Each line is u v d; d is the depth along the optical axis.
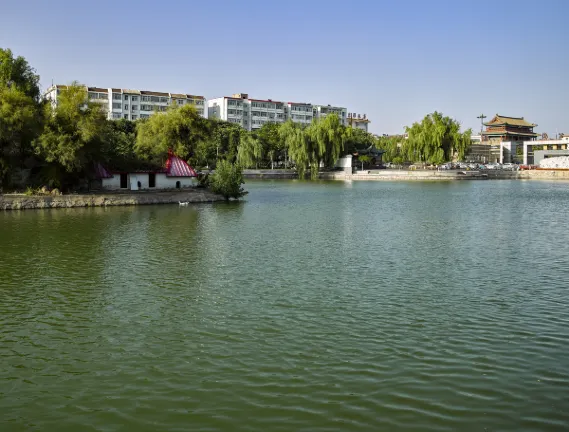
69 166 60.91
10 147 61.84
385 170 156.88
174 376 15.62
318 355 16.98
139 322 20.17
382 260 31.09
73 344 18.09
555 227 45.50
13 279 26.53
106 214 54.09
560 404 13.91
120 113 186.88
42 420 13.34
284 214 55.31
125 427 12.99
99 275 27.30
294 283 25.70
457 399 14.16
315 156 137.75
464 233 41.88
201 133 82.69
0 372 16.02
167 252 33.38
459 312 21.20
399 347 17.61
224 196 72.31
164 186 75.50
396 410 13.62
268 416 13.38
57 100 63.06
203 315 20.91
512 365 16.20
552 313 21.08
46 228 43.62
